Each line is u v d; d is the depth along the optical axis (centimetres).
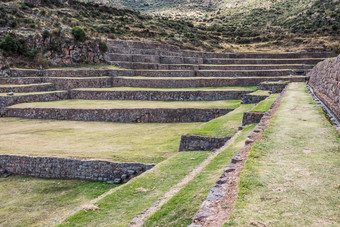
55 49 5106
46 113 3294
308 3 12212
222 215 547
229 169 791
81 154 1847
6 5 6197
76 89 4231
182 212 787
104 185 1611
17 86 3959
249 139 1062
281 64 6147
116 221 922
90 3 9188
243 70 5547
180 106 3297
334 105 1465
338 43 7969
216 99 3884
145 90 3956
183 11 16762
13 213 1338
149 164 1617
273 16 12488
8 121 3136
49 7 7762
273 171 733
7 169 1848
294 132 1136
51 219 1266
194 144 1725
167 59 6059
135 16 9825
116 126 2909
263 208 551
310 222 495
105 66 5328
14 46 4644
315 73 2934
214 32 10675
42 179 1756
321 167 749
